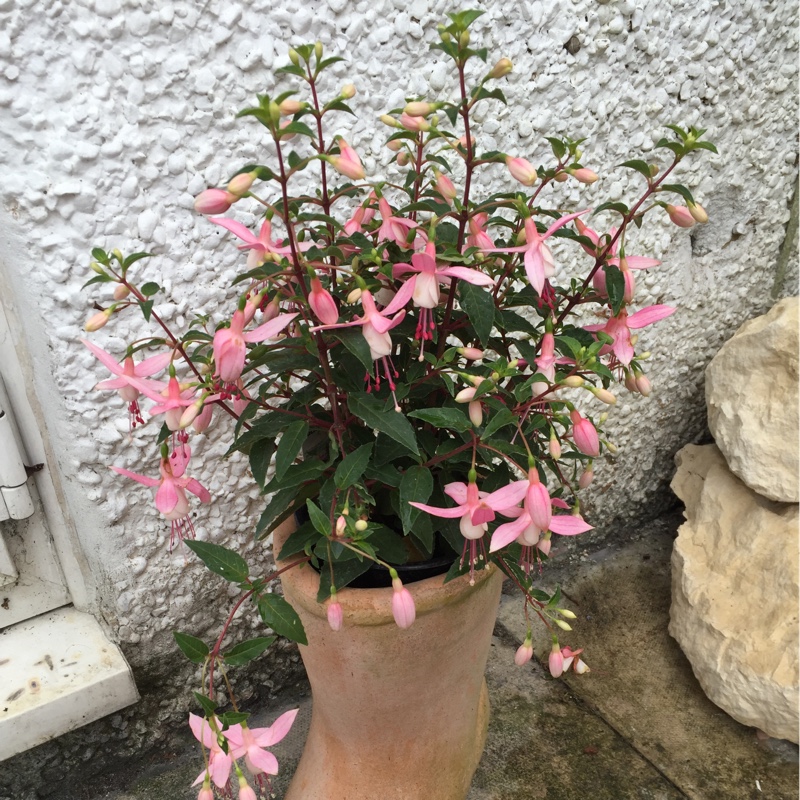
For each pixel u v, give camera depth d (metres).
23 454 0.77
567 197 0.90
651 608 1.09
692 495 1.09
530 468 0.52
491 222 0.59
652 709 0.94
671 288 1.07
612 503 1.20
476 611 0.67
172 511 0.57
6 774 0.82
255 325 0.71
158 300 0.73
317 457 0.66
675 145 0.55
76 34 0.62
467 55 0.52
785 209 1.13
